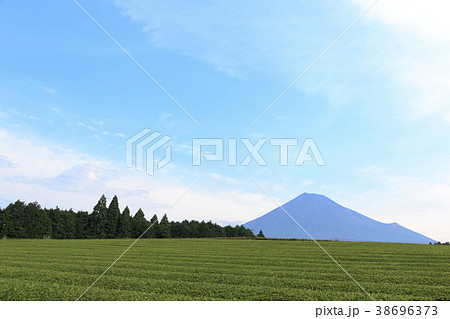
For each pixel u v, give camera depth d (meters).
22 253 26.48
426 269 17.69
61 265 18.98
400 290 12.38
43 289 12.02
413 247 30.20
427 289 12.51
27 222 55.00
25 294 11.31
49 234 56.75
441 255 23.80
